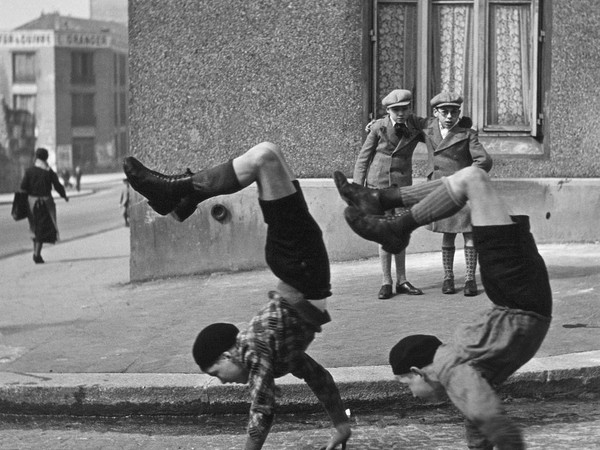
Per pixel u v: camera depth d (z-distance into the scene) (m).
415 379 4.19
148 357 7.35
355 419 6.23
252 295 9.65
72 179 83.12
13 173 86.19
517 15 11.32
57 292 11.59
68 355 7.55
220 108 11.18
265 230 11.12
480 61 11.33
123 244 19.94
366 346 7.23
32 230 15.81
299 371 5.04
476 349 4.02
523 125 11.38
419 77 11.30
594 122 11.20
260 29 11.07
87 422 6.46
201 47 11.13
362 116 11.10
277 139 11.16
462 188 3.99
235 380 4.81
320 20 11.03
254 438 4.67
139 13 11.15
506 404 6.39
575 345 7.05
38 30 88.50
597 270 9.51
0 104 87.44
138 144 11.27
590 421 6.00
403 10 11.27
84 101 90.50
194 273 11.22
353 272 10.28
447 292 8.91
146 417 6.49
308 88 11.10
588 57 11.16
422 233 11.05
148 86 11.21
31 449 5.82
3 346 8.28
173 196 4.39
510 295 3.97
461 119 8.77
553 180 11.06
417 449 5.53
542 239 11.09
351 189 4.07
